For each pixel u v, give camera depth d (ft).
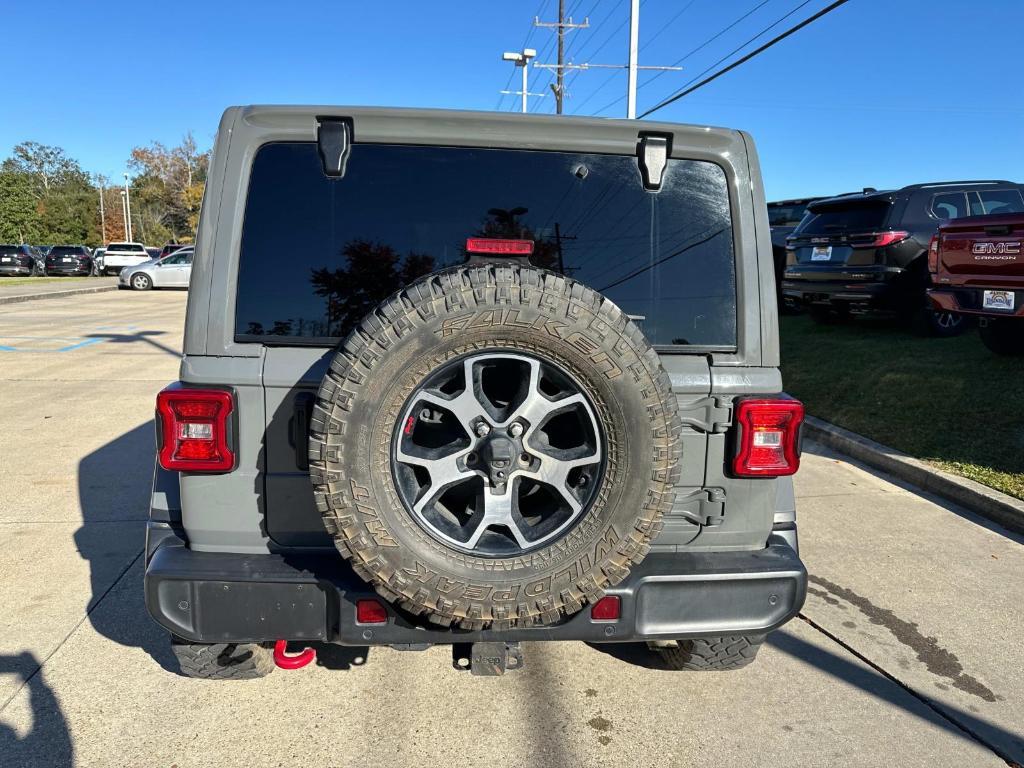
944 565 14.17
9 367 33.45
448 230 7.93
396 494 6.91
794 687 10.14
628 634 7.75
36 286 89.20
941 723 9.42
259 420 7.59
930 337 31.14
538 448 7.14
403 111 7.72
